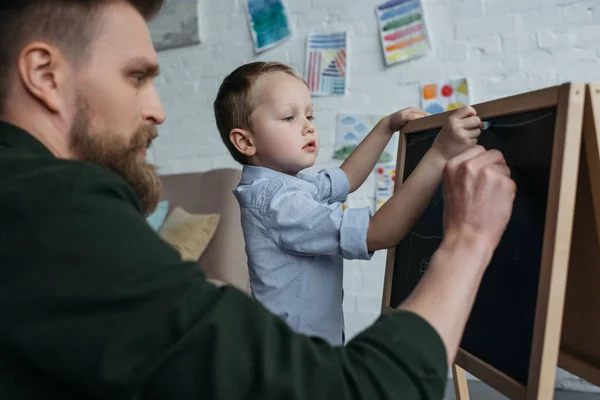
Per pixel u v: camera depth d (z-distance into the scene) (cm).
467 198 56
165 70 268
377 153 115
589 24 193
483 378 71
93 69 48
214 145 258
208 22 258
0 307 36
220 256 210
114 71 49
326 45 229
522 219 68
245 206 100
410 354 42
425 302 48
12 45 47
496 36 205
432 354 43
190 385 37
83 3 47
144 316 37
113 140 49
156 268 38
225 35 254
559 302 58
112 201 41
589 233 69
